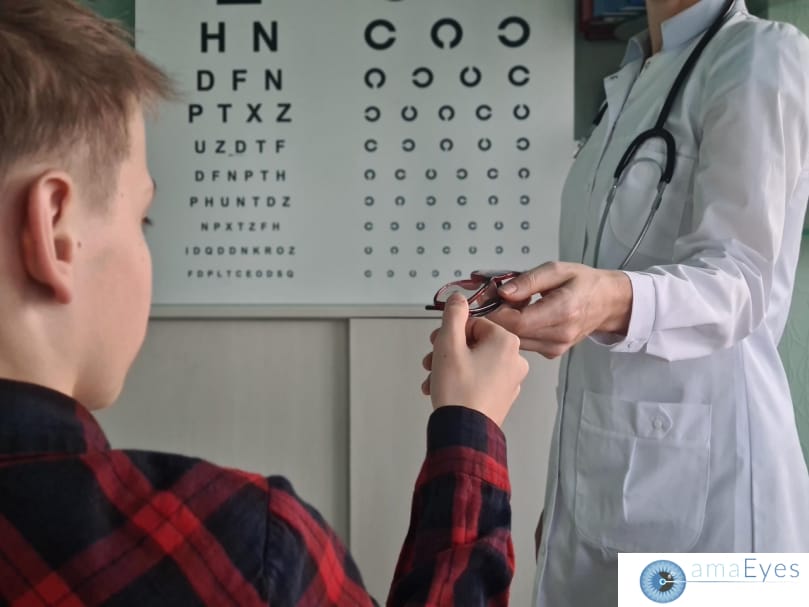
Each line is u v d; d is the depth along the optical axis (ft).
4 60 1.33
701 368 3.56
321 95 5.80
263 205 5.86
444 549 1.62
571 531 3.90
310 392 5.86
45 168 1.32
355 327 5.74
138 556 1.22
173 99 1.98
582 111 6.21
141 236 1.54
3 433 1.26
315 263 5.86
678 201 3.59
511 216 5.81
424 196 5.82
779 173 3.22
